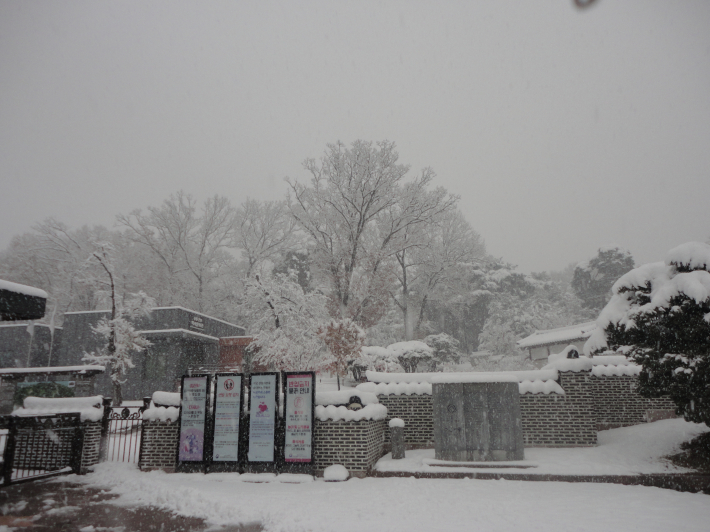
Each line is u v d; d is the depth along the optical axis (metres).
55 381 19.50
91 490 9.06
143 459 11.13
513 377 11.27
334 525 6.50
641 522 6.43
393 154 36.19
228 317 50.00
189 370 26.53
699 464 9.43
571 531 6.09
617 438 12.05
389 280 36.50
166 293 47.59
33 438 10.97
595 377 14.12
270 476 10.21
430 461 10.84
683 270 9.61
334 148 36.75
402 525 6.48
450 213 43.91
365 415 10.65
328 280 36.88
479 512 7.13
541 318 46.59
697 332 9.03
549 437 12.23
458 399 11.24
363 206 36.78
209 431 10.98
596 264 56.47
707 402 9.02
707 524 6.30
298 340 25.11
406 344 28.20
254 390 11.06
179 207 50.75
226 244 52.16
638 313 9.70
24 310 8.70
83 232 52.97
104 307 44.78
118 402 23.36
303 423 10.69
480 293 52.25
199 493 8.28
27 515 7.28
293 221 49.81
